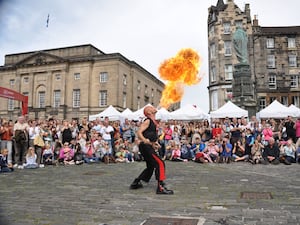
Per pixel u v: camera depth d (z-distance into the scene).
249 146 12.98
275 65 43.00
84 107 48.62
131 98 52.78
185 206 4.70
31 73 52.16
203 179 7.52
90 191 6.01
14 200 5.23
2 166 9.35
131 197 5.41
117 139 14.26
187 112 19.73
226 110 18.33
